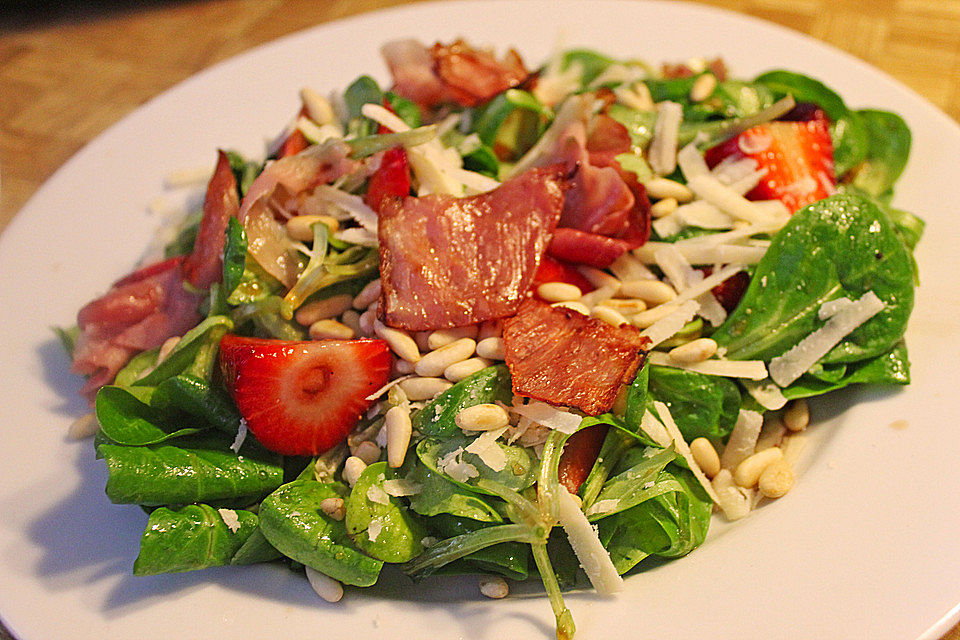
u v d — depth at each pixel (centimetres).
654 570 31
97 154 40
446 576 32
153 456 31
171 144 41
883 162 39
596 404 31
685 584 30
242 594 30
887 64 44
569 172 35
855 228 34
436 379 32
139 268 37
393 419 32
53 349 36
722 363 33
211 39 49
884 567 29
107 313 35
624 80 40
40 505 32
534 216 33
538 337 32
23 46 49
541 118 38
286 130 38
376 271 35
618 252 34
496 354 32
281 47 44
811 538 30
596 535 30
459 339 33
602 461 32
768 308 33
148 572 30
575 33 44
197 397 33
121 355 35
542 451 31
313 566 30
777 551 30
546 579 30
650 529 31
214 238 35
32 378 35
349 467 32
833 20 46
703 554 31
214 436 33
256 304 34
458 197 34
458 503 31
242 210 34
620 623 29
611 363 31
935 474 31
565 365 31
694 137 37
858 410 33
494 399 32
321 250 34
